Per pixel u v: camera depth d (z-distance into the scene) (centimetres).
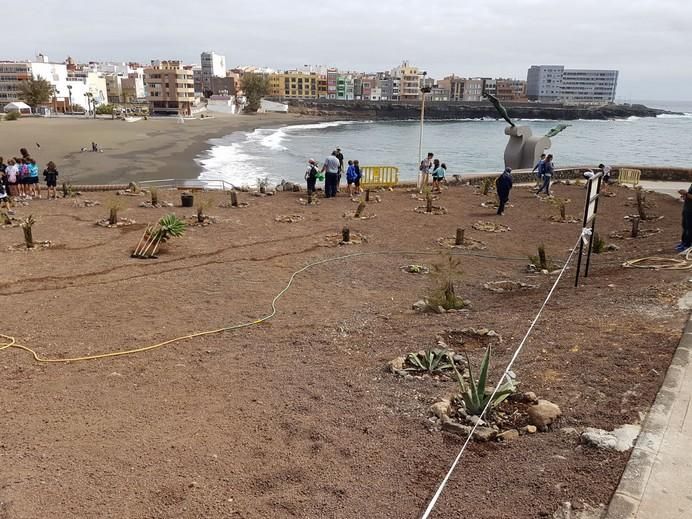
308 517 358
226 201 1958
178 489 390
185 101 12200
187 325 802
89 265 1144
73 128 6806
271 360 651
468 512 349
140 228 1497
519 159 2794
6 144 4828
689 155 6059
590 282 921
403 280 1093
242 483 398
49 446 453
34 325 796
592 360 546
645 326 619
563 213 1733
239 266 1164
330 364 630
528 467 390
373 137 8381
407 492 378
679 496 345
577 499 348
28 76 13238
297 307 901
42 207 1759
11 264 1135
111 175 3306
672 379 485
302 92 17650
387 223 1655
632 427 420
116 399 552
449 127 12025
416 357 602
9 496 379
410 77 17875
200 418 503
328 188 2084
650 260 1028
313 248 1341
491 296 938
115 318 832
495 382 531
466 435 445
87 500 377
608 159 5541
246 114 13200
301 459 428
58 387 586
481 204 1997
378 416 492
